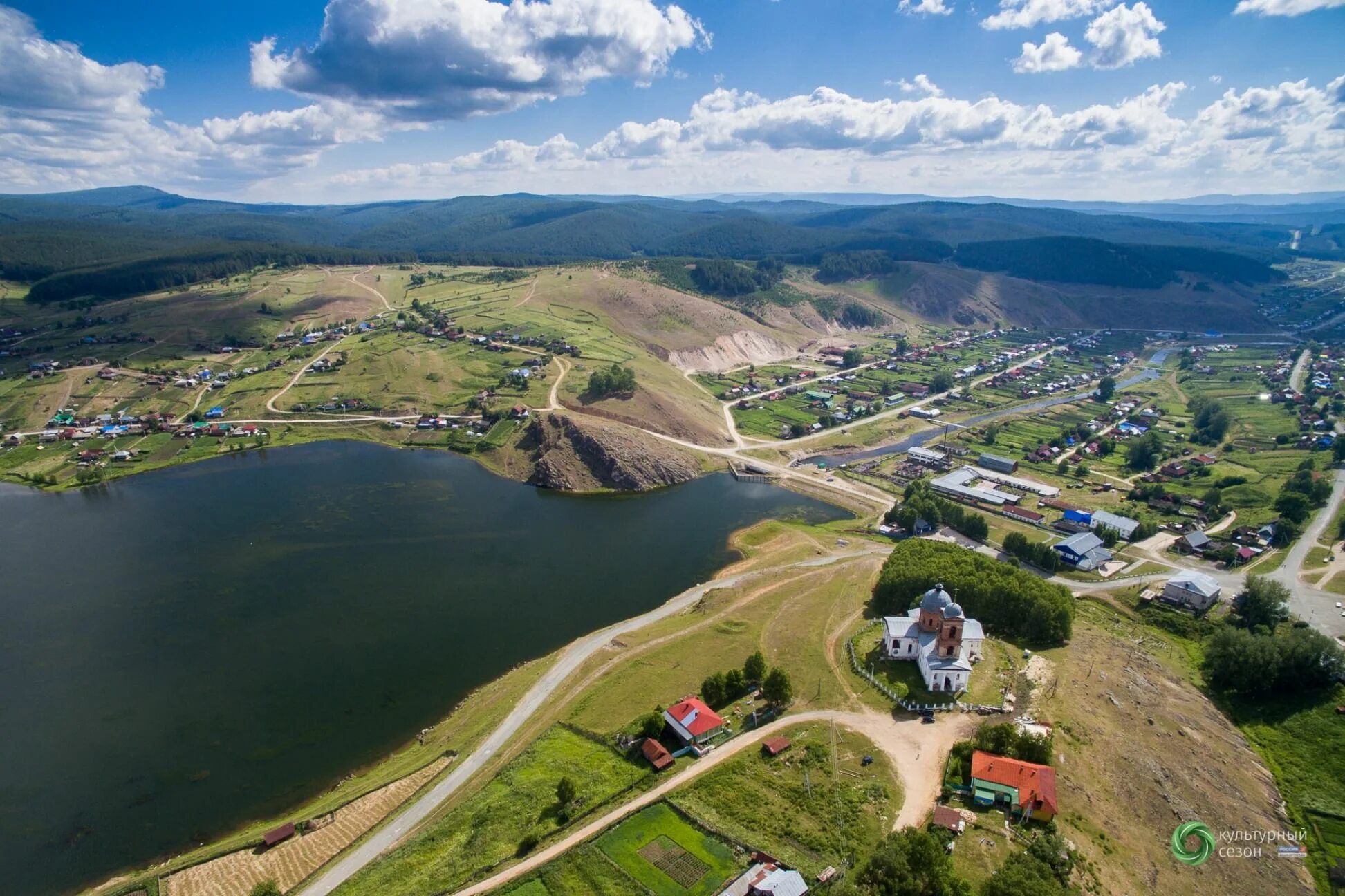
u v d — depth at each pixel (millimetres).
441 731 109312
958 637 108000
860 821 81688
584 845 80688
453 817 87625
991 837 78250
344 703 117562
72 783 100750
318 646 133375
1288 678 111000
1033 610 121375
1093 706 103500
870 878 70125
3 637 136000
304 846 86062
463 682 122688
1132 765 92125
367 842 85625
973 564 133000
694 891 74250
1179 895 74750
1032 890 66125
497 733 104875
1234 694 115125
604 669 120500
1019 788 82250
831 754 93562
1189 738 100562
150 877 82812
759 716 102562
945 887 68438
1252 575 138750
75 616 143125
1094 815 82625
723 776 90250
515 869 78562
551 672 121000
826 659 117188
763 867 75188
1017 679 108562
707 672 116062
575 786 89188
